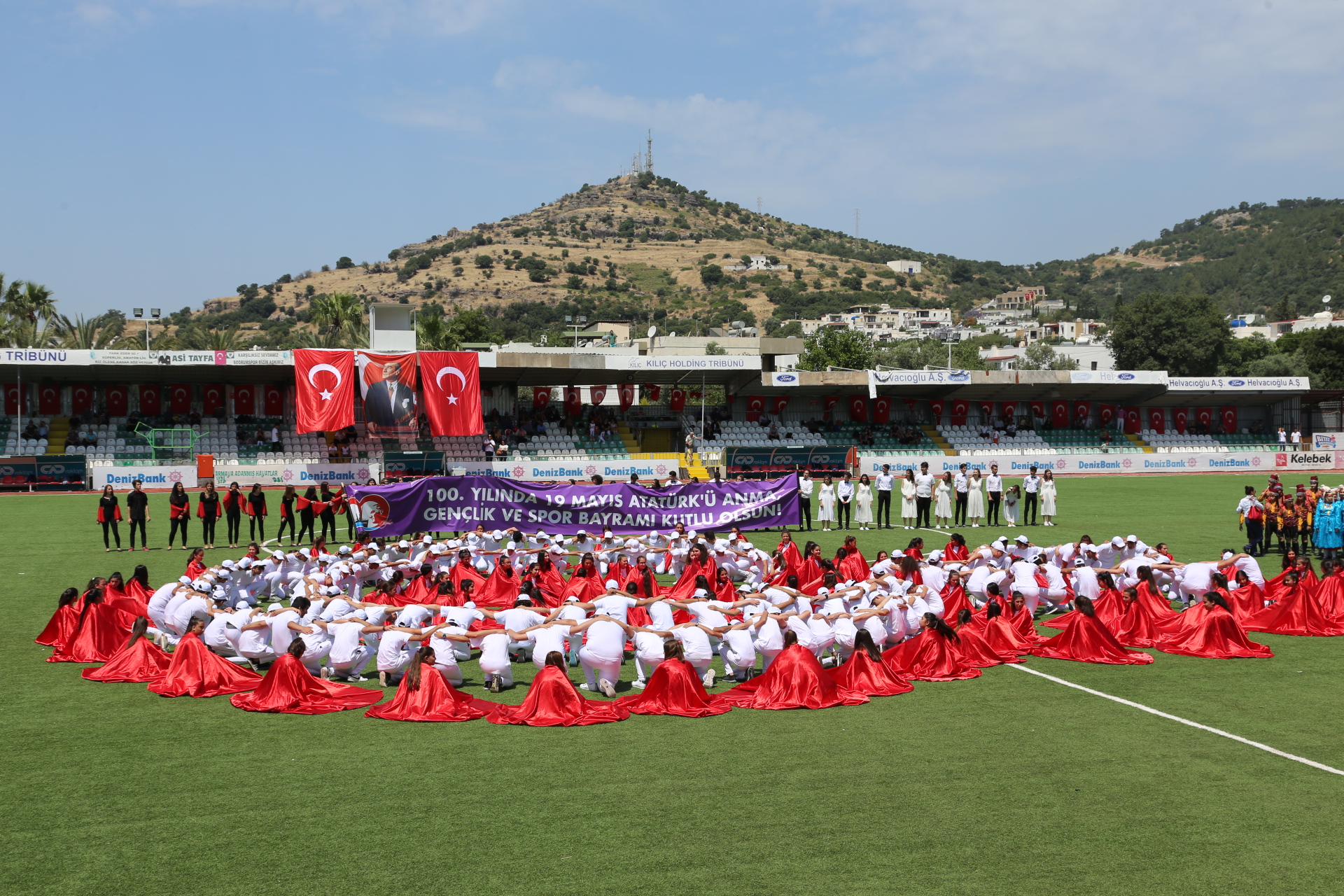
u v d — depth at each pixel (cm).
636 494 3167
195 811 1020
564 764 1159
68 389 5253
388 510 2981
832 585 1764
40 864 897
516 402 6000
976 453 6209
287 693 1380
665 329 18475
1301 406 7206
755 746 1230
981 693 1485
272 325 18000
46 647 1731
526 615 1563
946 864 901
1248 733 1295
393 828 977
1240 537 3250
